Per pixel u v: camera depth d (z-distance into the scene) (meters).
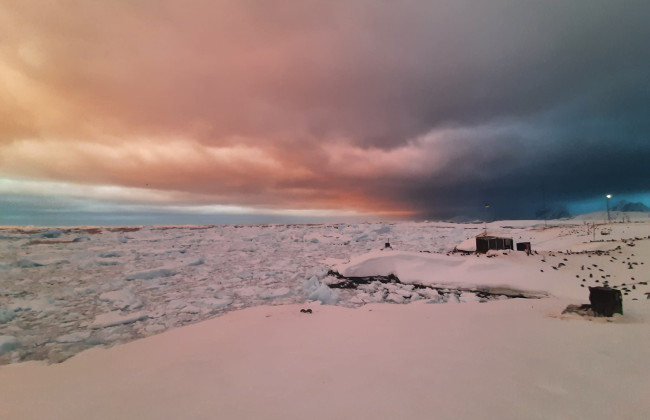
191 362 4.07
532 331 4.45
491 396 2.71
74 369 4.48
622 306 5.59
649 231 21.09
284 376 3.37
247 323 6.13
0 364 5.59
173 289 11.15
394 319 5.82
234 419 2.56
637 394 2.63
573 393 2.71
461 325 5.08
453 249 22.20
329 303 9.29
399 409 2.55
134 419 2.73
